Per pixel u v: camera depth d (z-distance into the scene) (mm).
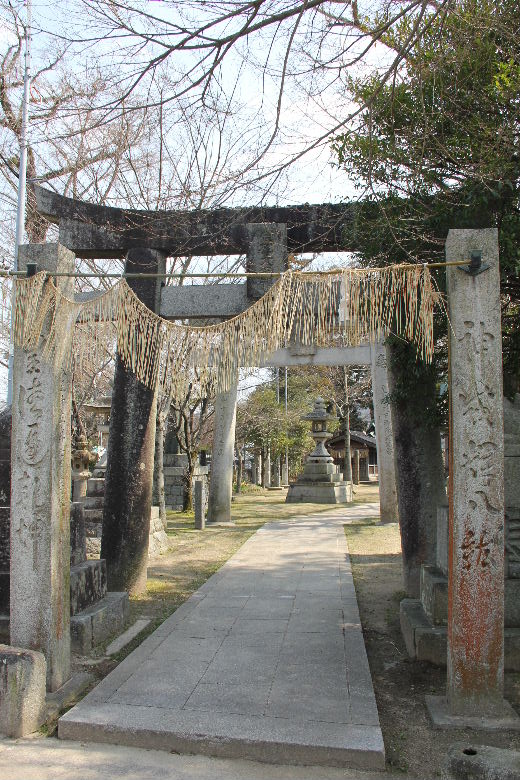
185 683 4691
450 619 4199
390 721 4168
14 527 4633
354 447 34875
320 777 3541
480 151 5207
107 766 3674
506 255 5184
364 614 6758
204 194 6574
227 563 9633
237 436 26328
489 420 4113
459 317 4191
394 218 5719
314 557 10062
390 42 5984
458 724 3988
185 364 4625
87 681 4883
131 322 4711
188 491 18984
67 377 4914
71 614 5637
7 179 12430
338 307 4402
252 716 4086
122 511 7605
